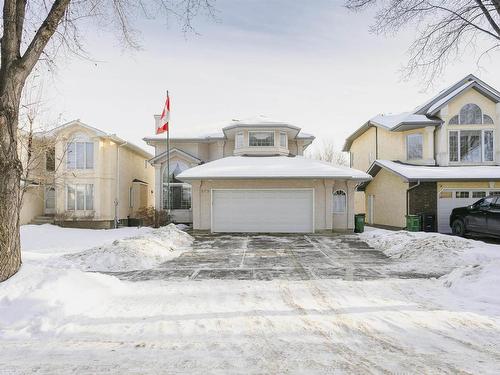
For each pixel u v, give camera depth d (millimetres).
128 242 11141
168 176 21234
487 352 3986
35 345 4258
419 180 17281
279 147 21406
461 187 18000
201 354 3961
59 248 13195
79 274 6664
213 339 4410
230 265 9609
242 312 5508
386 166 19781
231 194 17594
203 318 5230
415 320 5090
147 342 4328
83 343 4309
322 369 3578
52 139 19750
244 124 21094
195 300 6203
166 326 4887
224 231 17516
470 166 19562
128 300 6199
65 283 6129
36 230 18969
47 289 5785
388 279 7828
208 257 10875
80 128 21891
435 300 6145
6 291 5703
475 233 14477
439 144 19859
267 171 17328
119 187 23922
